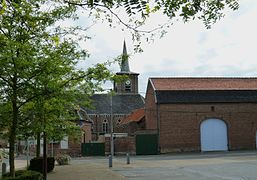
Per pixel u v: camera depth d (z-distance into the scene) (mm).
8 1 5812
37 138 15961
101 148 48375
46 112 11906
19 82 10781
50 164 22547
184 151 46969
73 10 11625
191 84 50031
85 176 20141
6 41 9391
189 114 47750
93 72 11852
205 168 23859
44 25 11031
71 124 17203
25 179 11609
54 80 10938
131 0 4715
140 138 47250
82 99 13766
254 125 48781
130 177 19453
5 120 12039
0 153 19688
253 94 49469
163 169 24047
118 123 71312
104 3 5281
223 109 48438
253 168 22703
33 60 10375
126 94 75562
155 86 49000
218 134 47969
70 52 11852
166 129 47156
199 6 4992
